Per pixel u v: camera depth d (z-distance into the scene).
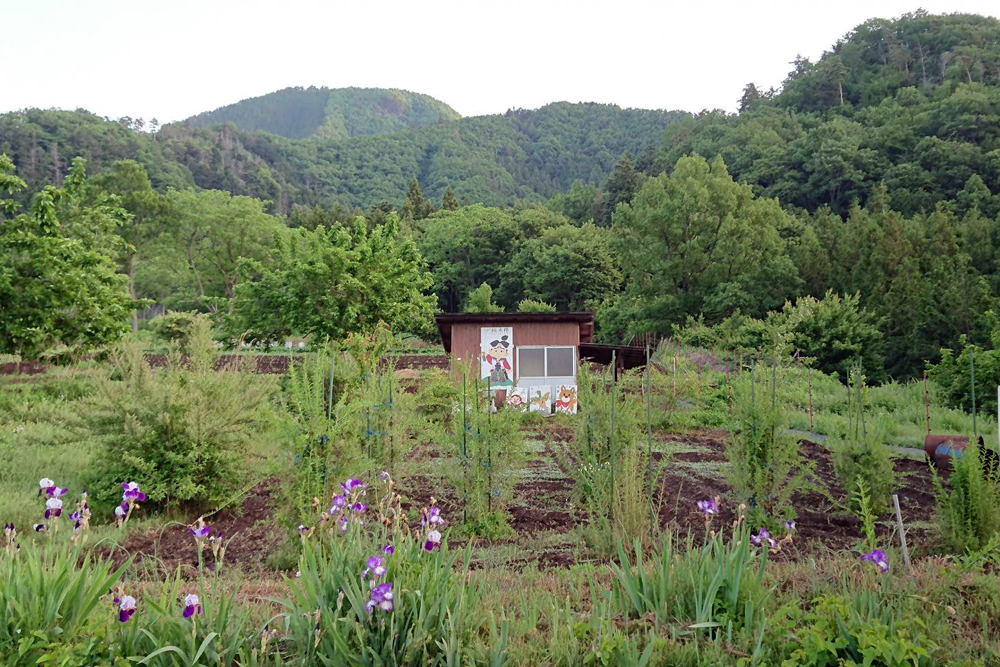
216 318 23.52
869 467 8.82
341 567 4.18
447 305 89.62
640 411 9.82
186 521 8.91
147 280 76.12
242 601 4.99
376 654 3.74
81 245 18.59
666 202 49.34
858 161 97.94
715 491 10.38
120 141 162.25
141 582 5.29
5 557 4.38
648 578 4.85
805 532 8.17
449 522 8.38
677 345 39.53
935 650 4.03
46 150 149.25
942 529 7.23
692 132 153.00
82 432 12.16
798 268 48.53
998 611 4.66
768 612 4.60
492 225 88.44
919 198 85.00
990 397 20.05
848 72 158.75
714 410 18.72
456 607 4.11
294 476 7.24
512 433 8.83
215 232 71.00
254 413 9.64
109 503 8.98
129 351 9.75
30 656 3.60
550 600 4.87
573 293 70.88
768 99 171.25
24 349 17.89
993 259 46.31
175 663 3.62
